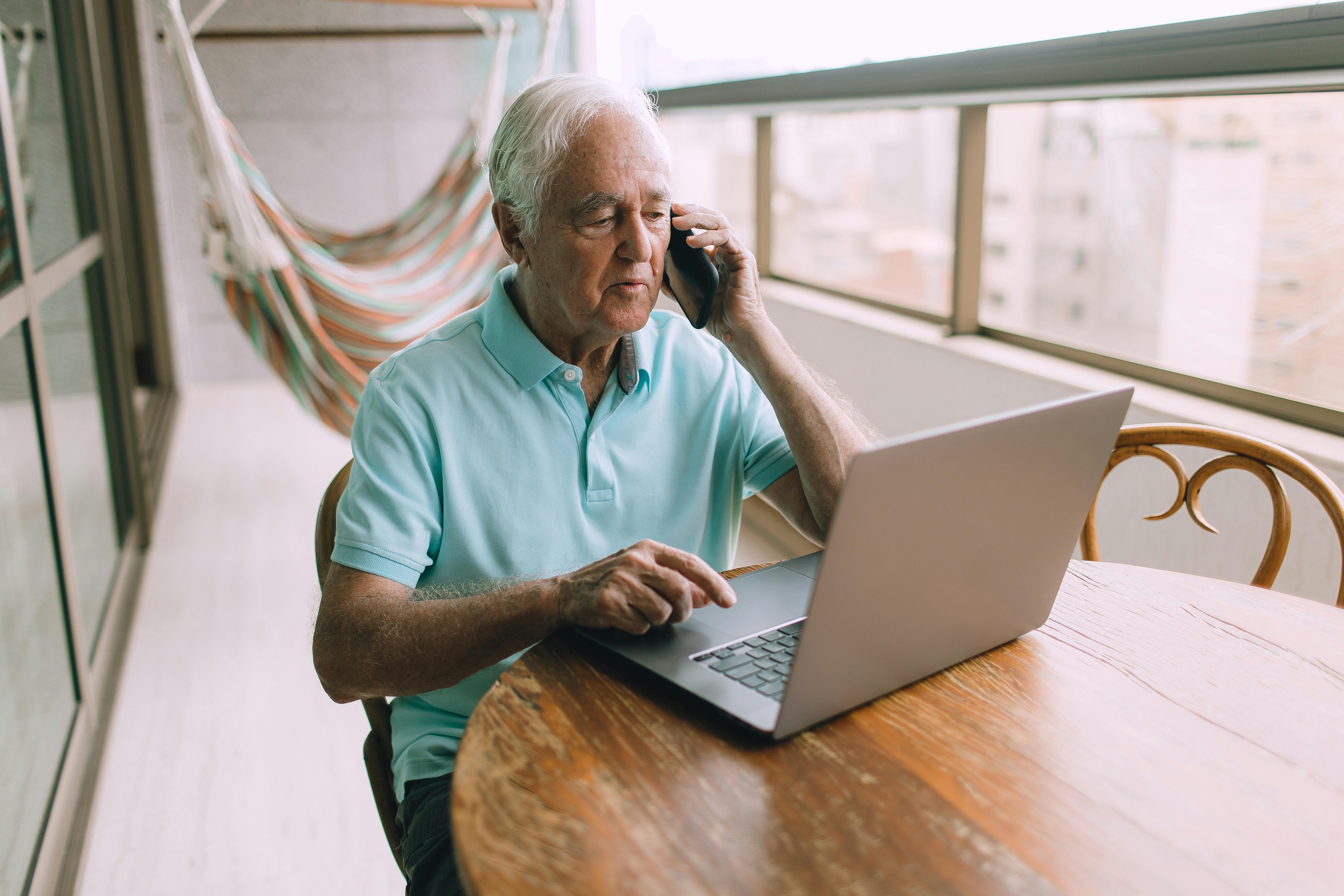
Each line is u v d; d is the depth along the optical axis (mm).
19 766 1413
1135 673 809
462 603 852
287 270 2840
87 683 1848
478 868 571
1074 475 782
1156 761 688
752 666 772
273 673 2139
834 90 2441
